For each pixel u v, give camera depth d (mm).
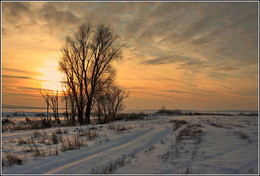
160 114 61406
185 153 8477
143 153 9078
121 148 10375
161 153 8680
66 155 8914
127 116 41781
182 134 14102
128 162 7465
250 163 6621
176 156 7980
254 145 9688
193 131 15898
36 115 46906
